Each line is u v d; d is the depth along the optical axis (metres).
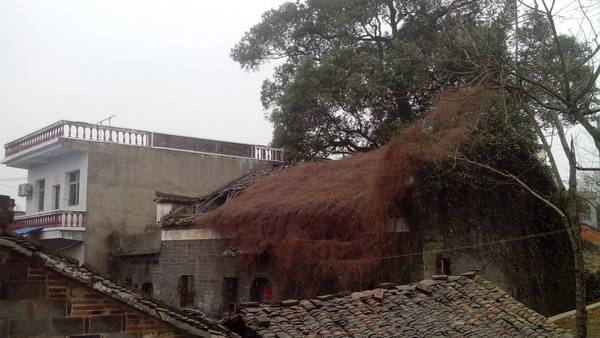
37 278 7.30
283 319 9.41
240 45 29.30
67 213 22.98
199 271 19.20
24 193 27.27
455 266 14.64
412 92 21.67
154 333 7.93
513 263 15.94
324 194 16.23
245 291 17.34
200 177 26.70
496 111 15.70
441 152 14.24
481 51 13.17
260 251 16.58
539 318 10.39
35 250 7.37
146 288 21.80
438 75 17.36
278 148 28.58
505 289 15.54
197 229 19.50
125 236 23.05
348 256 14.54
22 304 7.19
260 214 17.17
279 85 29.08
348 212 14.77
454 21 17.73
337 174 17.89
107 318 7.66
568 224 10.59
